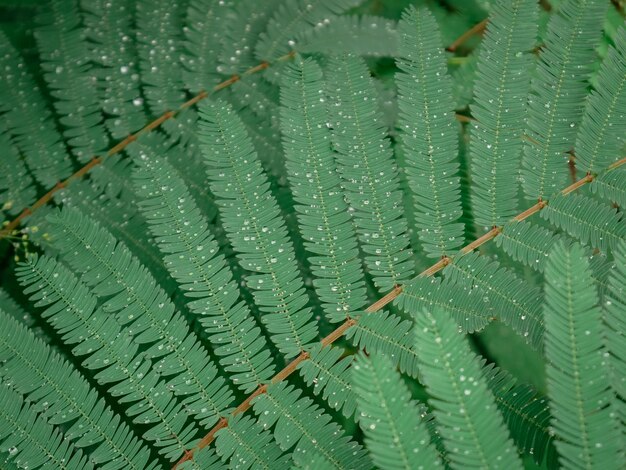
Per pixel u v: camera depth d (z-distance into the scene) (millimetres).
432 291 305
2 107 347
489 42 315
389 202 307
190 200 304
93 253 303
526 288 302
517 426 290
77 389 297
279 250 303
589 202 309
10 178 344
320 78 312
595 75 345
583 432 265
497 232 311
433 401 264
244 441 296
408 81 312
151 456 314
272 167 347
